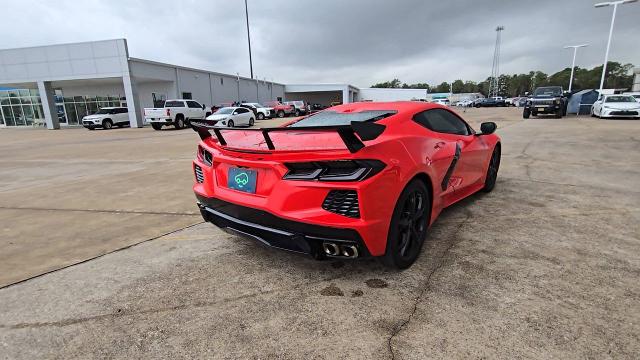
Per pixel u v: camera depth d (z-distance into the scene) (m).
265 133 2.21
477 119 20.81
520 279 2.43
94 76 25.53
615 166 6.21
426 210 2.77
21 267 2.85
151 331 2.01
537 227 3.38
